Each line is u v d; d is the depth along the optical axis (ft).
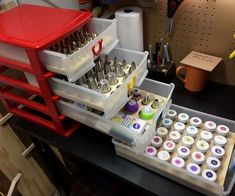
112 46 2.70
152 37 3.59
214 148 2.56
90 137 3.00
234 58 3.14
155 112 2.72
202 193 2.34
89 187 4.40
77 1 3.65
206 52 3.30
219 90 3.35
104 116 2.40
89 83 2.54
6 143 3.60
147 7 3.32
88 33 2.78
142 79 2.73
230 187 2.20
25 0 3.27
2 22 2.51
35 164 4.29
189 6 3.04
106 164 2.68
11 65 2.48
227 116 2.97
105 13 3.67
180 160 2.48
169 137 2.72
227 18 2.89
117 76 2.66
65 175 4.88
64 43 2.52
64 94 2.46
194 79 3.18
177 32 3.33
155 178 2.51
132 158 2.64
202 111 3.07
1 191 3.79
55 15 2.60
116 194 4.29
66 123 3.03
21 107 3.38
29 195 4.36
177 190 2.39
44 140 3.04
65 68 2.12
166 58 3.51
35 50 2.06
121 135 2.49
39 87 2.48
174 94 3.34
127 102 2.75
